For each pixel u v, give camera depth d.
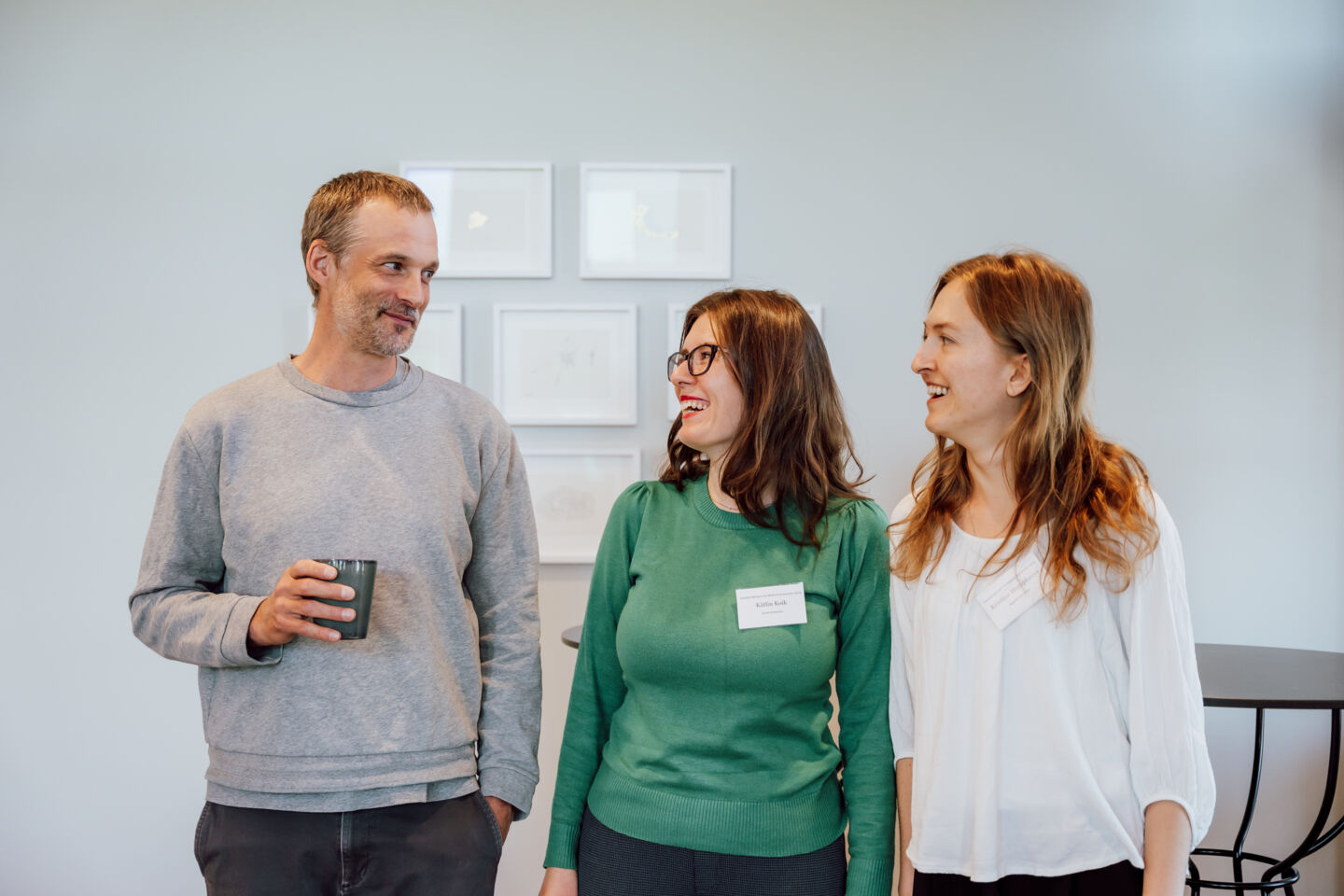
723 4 2.62
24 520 2.55
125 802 2.54
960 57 2.62
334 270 1.37
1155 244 2.60
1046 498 1.18
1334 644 2.56
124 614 2.55
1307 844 2.04
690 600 1.34
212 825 1.30
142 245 2.59
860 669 1.38
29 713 2.54
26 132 2.59
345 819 1.27
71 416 2.57
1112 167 2.61
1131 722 1.14
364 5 2.62
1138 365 2.60
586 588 2.60
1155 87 2.61
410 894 1.30
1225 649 2.24
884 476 2.59
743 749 1.28
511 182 2.60
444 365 2.58
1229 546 2.58
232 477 1.35
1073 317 1.21
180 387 2.58
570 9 2.62
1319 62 2.60
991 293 1.21
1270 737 2.56
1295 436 2.58
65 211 2.59
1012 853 1.17
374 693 1.30
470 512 1.47
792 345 1.38
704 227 2.60
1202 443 2.59
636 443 2.60
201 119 2.60
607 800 1.33
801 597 1.31
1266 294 2.60
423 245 1.39
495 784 1.40
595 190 2.60
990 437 1.25
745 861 1.25
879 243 2.60
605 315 2.60
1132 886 1.14
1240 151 2.61
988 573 1.21
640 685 1.36
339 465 1.35
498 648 1.49
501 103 2.61
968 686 1.21
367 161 2.61
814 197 2.60
